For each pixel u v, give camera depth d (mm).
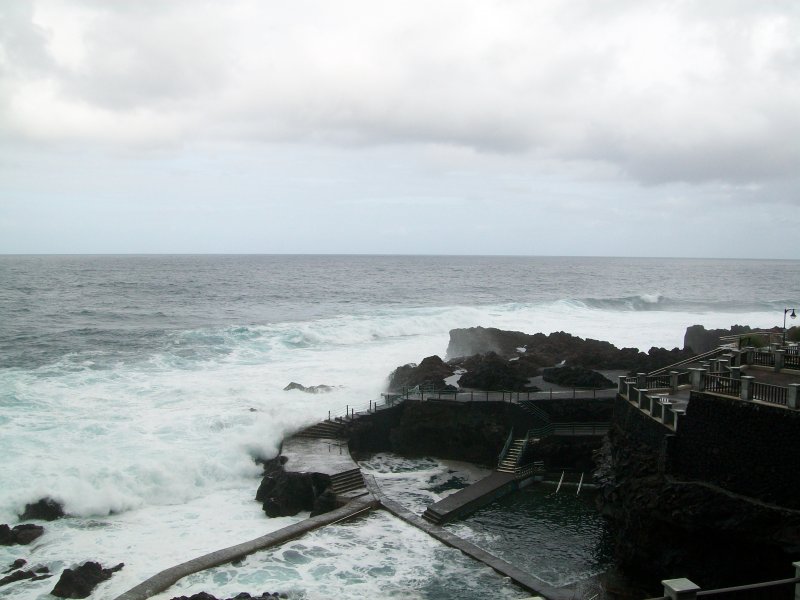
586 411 37781
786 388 19594
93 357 54750
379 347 63219
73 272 178875
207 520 27875
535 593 21750
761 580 19281
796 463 18859
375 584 22203
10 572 22812
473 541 26500
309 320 84188
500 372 42719
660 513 21453
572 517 29219
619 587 22500
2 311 86375
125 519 27609
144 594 20703
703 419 21438
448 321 79062
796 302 118812
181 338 64062
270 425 36188
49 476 28547
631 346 67250
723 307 110438
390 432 38906
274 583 22016
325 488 29469
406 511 28516
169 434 34781
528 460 35375
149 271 193375
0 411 37219
